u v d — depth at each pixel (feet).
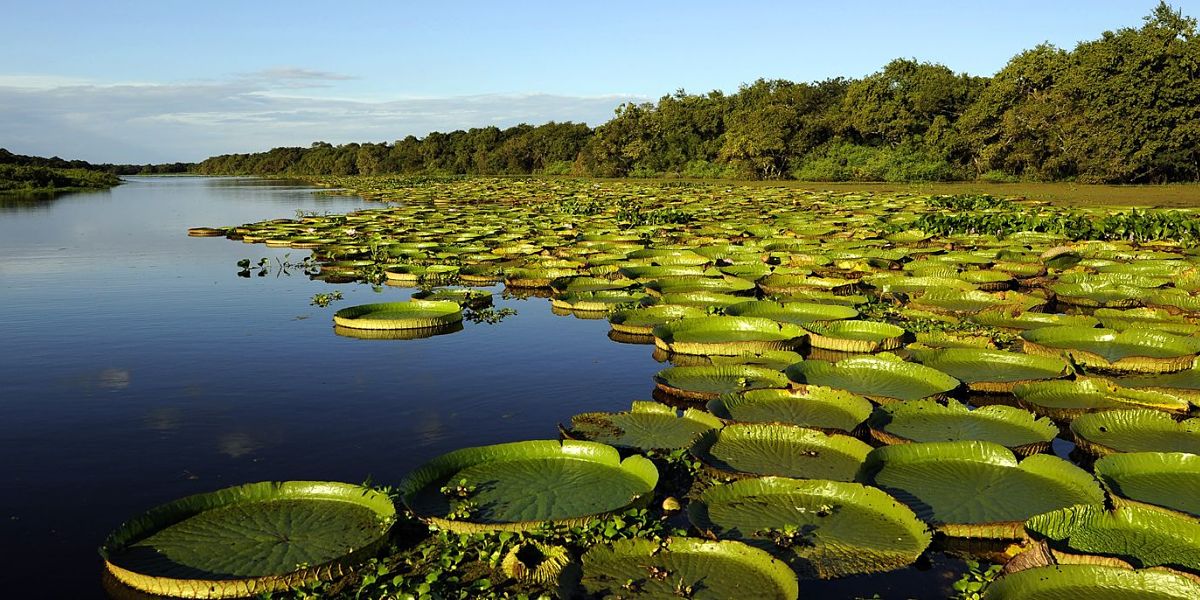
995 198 97.40
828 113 178.29
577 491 19.49
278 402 27.73
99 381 30.09
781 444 22.25
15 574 16.94
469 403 27.63
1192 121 125.49
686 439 22.88
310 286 50.08
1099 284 43.42
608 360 32.71
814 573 16.06
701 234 71.82
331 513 18.42
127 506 20.10
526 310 42.60
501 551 16.96
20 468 22.31
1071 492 19.12
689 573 15.88
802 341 33.55
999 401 26.68
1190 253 54.34
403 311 40.70
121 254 65.67
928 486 19.65
